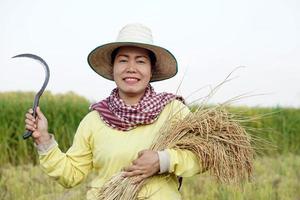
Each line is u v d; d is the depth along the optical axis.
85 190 7.15
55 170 3.76
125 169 3.62
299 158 13.95
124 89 3.69
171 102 3.83
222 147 3.74
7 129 13.28
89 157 3.89
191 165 3.65
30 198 6.97
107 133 3.72
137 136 3.69
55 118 14.77
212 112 3.84
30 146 13.39
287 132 16.77
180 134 3.74
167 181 3.68
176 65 3.92
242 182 3.88
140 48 3.73
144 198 3.63
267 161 12.30
